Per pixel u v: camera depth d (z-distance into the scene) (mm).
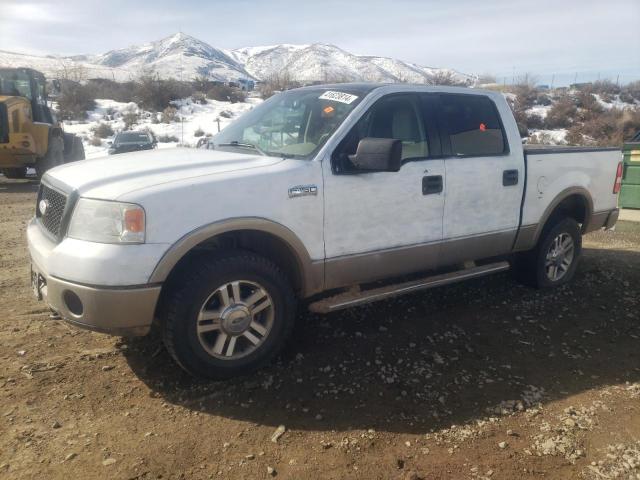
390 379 3629
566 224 5398
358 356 3938
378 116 4105
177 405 3285
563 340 4336
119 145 21719
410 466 2779
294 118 4312
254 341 3604
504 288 5477
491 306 4980
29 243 3693
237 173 3480
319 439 2984
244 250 3574
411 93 4332
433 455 2867
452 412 3270
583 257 6777
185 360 3363
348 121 3938
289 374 3668
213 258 3406
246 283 3516
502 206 4754
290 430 3059
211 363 3445
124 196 3125
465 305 4992
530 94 38188
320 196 3719
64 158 17016
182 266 3475
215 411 3230
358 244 3951
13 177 15719
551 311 4914
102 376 3590
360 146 3645
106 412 3191
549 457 2867
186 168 3557
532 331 4480
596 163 5586
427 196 4242
